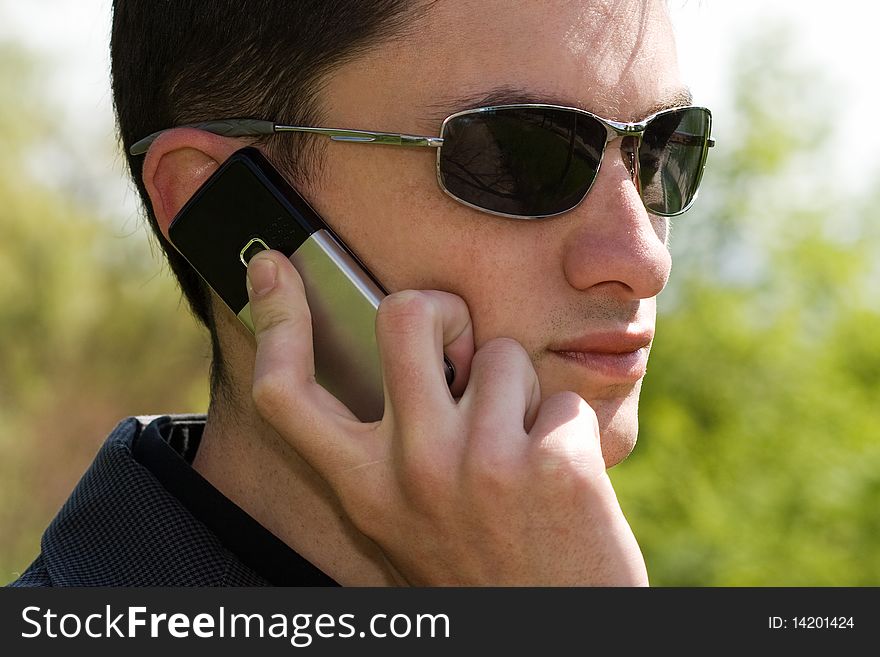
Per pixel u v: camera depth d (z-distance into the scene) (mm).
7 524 23125
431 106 2207
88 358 23594
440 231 2221
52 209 23203
